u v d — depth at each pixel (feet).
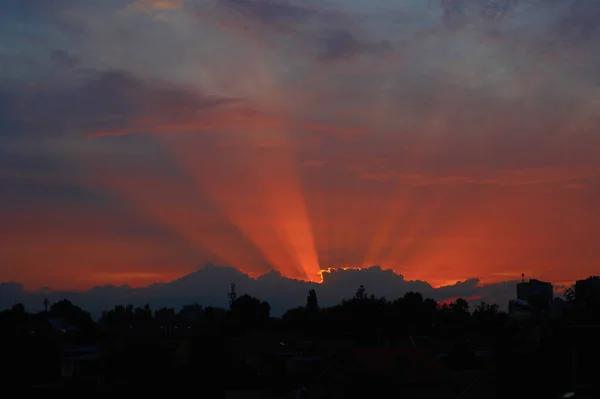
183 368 182.39
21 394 169.89
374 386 163.02
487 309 263.08
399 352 177.06
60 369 191.21
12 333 193.57
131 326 192.75
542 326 90.48
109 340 190.29
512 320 92.73
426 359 172.24
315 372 218.38
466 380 147.74
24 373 183.21
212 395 179.01
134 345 180.75
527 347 89.92
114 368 179.93
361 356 176.04
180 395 174.91
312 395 176.45
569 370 84.53
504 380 91.30
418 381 158.51
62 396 166.61
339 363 179.52
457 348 197.26
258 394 183.73
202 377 180.65
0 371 180.14
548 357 87.10
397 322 280.51
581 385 82.94
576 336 86.33
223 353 194.08
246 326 287.07
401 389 160.35
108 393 168.55
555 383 85.05
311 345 255.50
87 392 168.14
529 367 88.48
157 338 187.21
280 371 225.56
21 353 186.29
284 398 180.65
